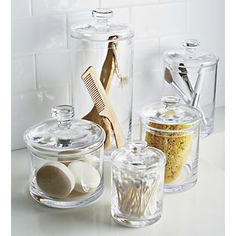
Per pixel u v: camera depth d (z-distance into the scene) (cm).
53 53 141
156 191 115
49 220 118
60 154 117
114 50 134
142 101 160
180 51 155
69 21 141
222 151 158
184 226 116
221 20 165
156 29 155
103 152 125
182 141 125
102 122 135
